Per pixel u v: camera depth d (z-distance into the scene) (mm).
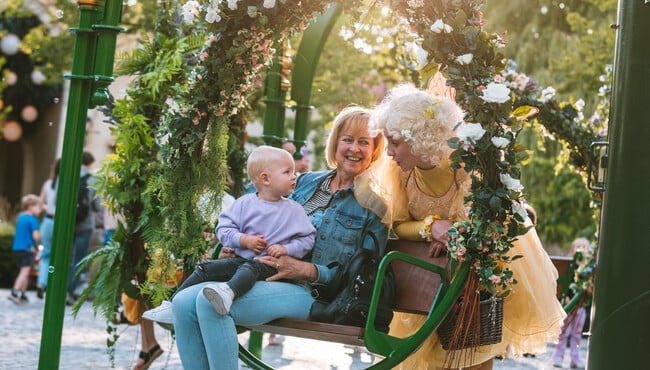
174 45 7039
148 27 13891
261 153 4844
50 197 13305
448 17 4469
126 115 6809
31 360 7820
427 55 4516
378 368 4387
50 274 5711
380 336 4371
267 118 7738
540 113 8375
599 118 8555
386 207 4840
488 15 16297
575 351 8930
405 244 4930
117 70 7129
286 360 8375
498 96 4328
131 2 5777
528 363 9117
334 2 5051
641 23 4660
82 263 6859
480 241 4406
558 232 16516
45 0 17625
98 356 8289
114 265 6836
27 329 9914
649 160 4594
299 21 5074
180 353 4582
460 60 4410
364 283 4570
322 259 4840
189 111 5188
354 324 4539
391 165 4938
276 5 4965
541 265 5074
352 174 5062
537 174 16297
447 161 4723
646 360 4539
